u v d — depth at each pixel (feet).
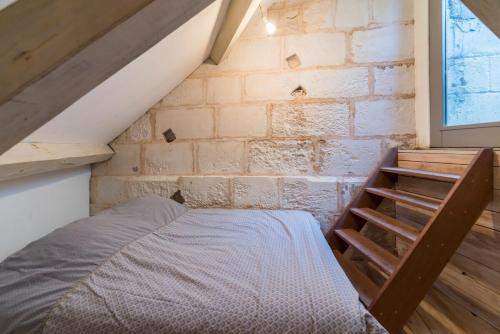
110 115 6.34
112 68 2.54
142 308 3.03
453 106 6.06
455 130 5.88
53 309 3.04
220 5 5.50
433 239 3.88
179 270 3.80
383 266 4.24
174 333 2.84
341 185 7.12
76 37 1.94
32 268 3.77
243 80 7.56
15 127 2.21
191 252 4.50
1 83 1.83
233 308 3.01
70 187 7.06
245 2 5.75
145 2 2.04
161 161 7.95
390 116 7.04
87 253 4.06
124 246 4.44
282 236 5.17
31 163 4.72
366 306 3.85
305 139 7.36
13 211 5.19
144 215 5.99
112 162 8.06
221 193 7.61
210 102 7.71
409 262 3.84
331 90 7.23
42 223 5.98
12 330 2.93
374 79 7.07
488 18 3.12
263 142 7.53
